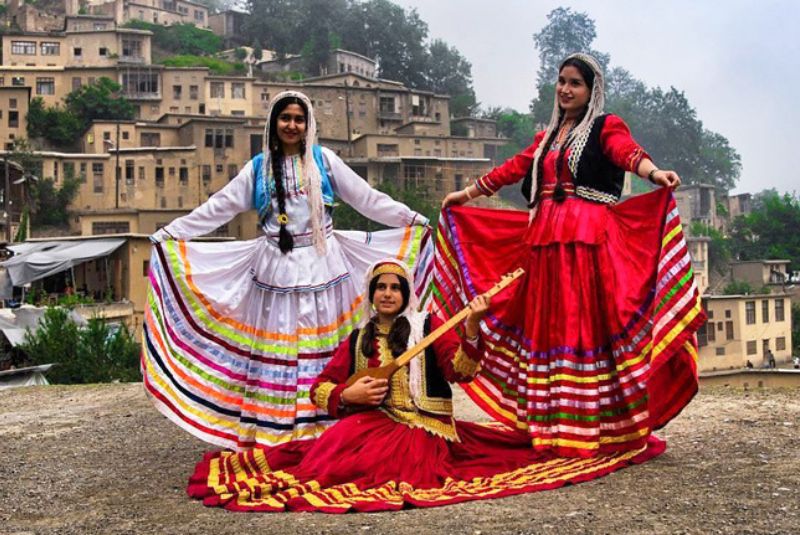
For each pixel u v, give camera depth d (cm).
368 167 6456
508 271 589
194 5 11131
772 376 2217
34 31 8994
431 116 8081
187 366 590
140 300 3641
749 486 438
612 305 523
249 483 476
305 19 10919
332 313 605
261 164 616
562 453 516
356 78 8194
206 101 7656
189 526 422
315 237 604
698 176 10594
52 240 3716
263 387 591
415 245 635
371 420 499
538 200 561
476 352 493
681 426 638
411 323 520
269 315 598
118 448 691
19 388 1242
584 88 557
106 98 7356
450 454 511
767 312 4909
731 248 7488
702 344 4716
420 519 405
